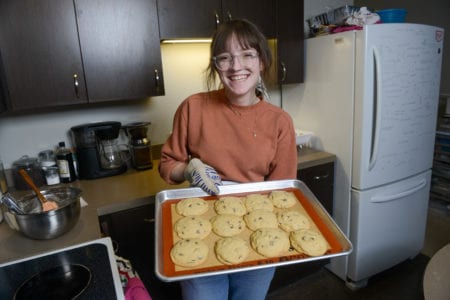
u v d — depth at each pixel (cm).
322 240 87
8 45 123
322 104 188
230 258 82
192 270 79
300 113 207
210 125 105
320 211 103
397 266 207
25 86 129
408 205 191
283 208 105
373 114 163
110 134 159
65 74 135
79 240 99
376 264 188
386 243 188
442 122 252
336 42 170
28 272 74
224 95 107
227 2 163
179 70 189
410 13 267
